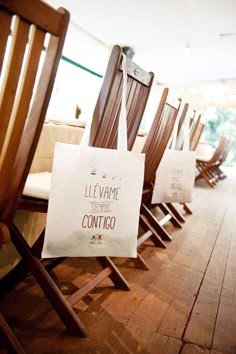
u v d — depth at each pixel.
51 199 0.85
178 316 1.16
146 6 4.48
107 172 0.93
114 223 0.98
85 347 0.94
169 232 2.24
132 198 1.00
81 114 2.45
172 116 1.67
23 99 0.66
